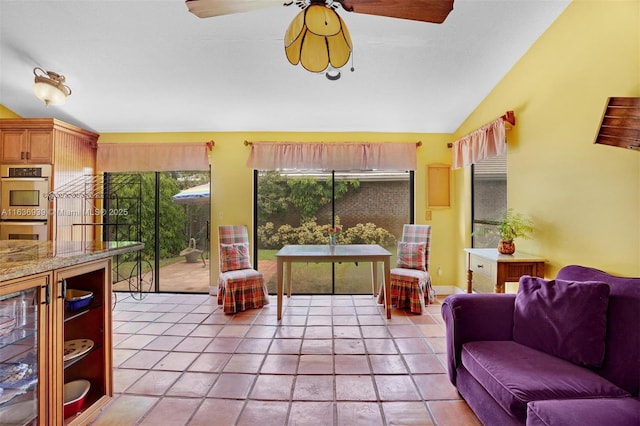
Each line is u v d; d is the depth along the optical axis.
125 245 2.08
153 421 1.79
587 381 1.41
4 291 1.27
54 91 2.96
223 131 4.41
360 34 2.60
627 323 1.47
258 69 3.10
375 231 4.58
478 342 1.87
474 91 3.42
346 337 2.93
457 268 4.35
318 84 3.34
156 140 4.41
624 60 1.85
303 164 4.25
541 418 1.21
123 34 2.62
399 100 3.62
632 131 1.74
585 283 1.65
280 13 2.39
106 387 1.88
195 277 4.57
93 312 1.89
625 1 1.84
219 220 4.42
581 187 2.18
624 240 1.86
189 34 2.62
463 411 1.88
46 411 1.46
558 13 2.36
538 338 1.72
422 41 2.68
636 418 1.15
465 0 2.27
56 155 3.69
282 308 3.69
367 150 4.25
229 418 1.81
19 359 1.45
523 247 2.85
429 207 4.39
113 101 3.66
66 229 3.83
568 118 2.29
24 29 2.56
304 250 3.67
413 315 3.52
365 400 1.98
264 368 2.37
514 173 2.96
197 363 2.45
